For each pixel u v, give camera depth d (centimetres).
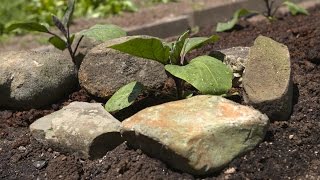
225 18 165
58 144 83
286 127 83
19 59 96
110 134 81
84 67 94
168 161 76
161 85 93
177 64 87
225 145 74
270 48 87
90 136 80
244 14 143
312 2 163
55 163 81
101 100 94
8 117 94
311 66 98
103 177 78
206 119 75
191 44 89
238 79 89
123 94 85
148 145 76
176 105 78
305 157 79
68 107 88
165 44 90
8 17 166
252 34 126
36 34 153
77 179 78
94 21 164
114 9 173
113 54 92
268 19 137
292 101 88
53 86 95
